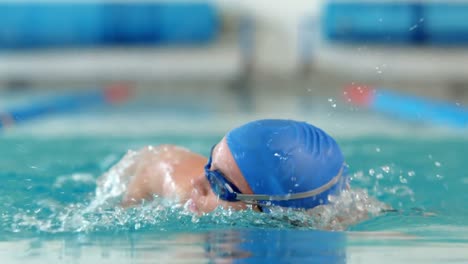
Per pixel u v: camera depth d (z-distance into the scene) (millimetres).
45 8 16047
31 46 16031
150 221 2885
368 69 15844
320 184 2891
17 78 16109
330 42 15867
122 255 2268
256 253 2273
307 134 2957
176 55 16344
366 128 8656
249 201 2898
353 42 15727
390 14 15492
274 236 2604
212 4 16594
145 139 7547
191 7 16125
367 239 2584
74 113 10883
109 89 14703
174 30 16047
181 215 2971
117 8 16094
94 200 3402
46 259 2225
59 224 2826
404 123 9195
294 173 2850
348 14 15570
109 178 3824
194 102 12539
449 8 15469
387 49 15742
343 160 3027
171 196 3297
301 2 16719
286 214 2879
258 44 16812
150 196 3422
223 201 2939
